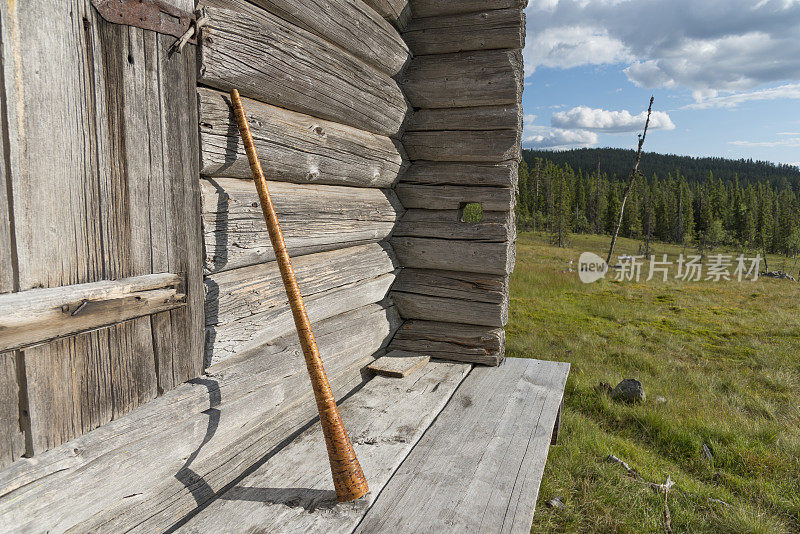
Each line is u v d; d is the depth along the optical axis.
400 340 3.71
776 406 6.47
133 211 1.44
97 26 1.31
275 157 2.09
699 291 17.58
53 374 1.22
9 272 1.12
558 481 4.02
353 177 2.84
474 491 1.90
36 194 1.17
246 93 1.97
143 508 1.52
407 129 3.59
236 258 1.88
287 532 1.59
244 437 2.04
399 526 1.67
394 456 2.13
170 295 1.58
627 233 69.31
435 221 3.53
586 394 6.33
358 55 2.85
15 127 1.12
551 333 9.75
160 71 1.51
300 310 1.77
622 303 13.98
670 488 4.07
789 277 26.03
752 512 3.75
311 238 2.44
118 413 1.42
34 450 1.18
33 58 1.15
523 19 3.31
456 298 3.54
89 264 1.32
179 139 1.60
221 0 1.77
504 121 3.34
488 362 3.53
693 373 7.54
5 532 1.09
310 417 2.51
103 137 1.34
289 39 2.10
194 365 1.73
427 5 3.40
